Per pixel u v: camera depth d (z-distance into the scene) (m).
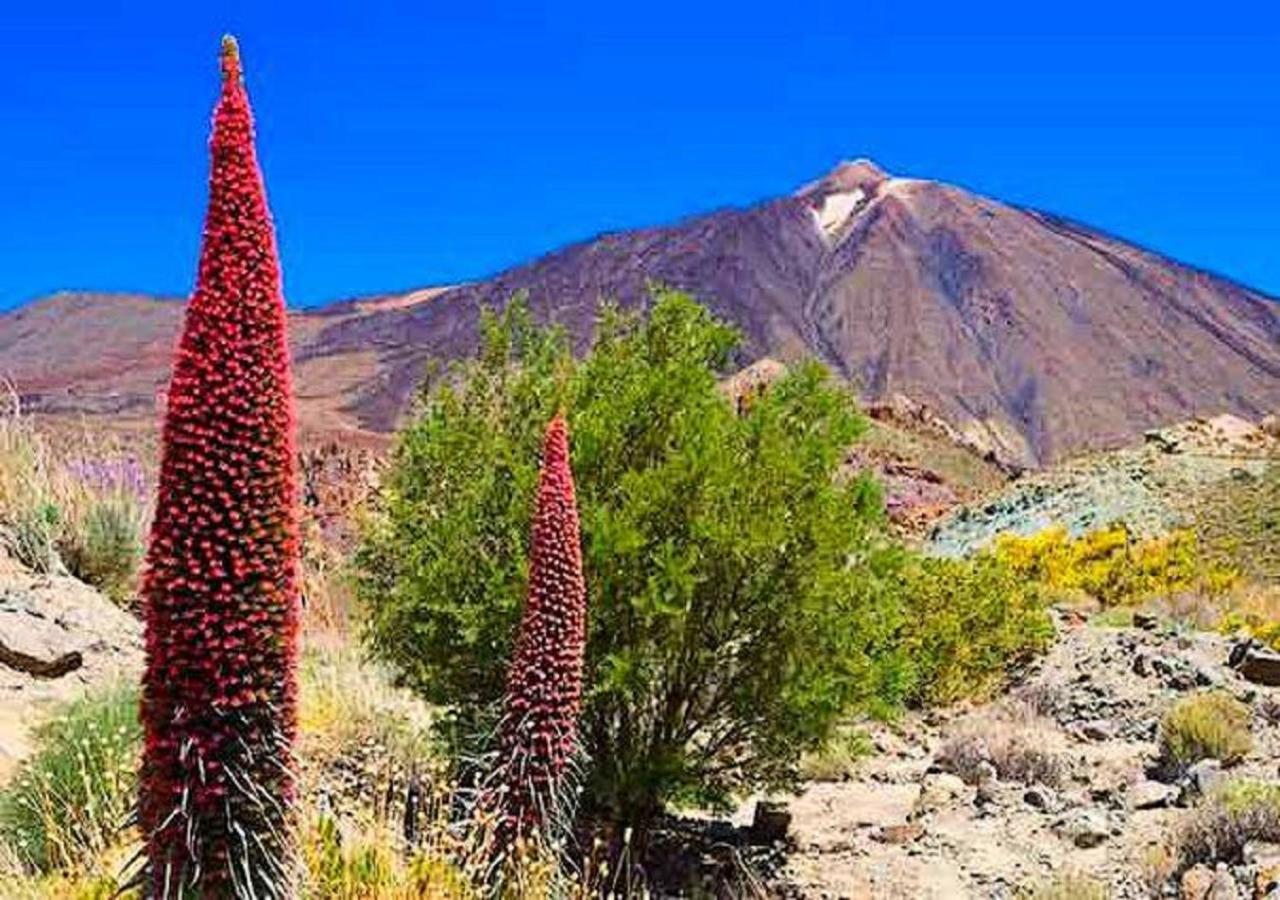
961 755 12.26
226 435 3.82
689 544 9.01
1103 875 9.11
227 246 3.85
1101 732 13.73
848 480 9.85
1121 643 16.67
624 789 9.06
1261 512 39.69
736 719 9.37
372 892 5.69
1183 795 10.62
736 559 8.83
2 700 8.65
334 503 11.86
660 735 9.27
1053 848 9.80
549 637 5.73
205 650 3.82
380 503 10.00
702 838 10.05
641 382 9.43
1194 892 8.33
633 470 9.31
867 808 11.17
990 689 16.25
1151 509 43.00
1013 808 10.77
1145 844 9.62
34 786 6.38
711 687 9.66
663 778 9.06
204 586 3.81
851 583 9.13
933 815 10.70
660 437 9.47
